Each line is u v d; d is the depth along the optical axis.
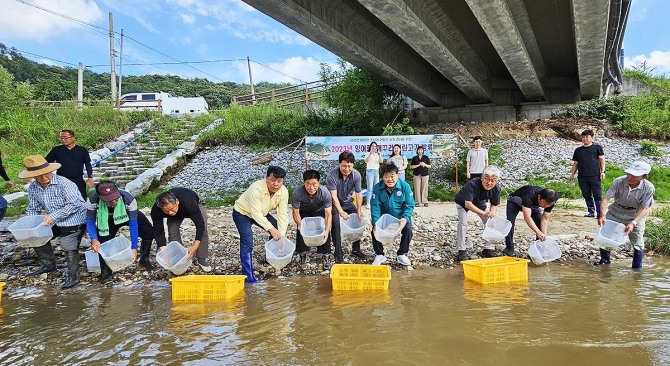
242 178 12.80
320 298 4.23
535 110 18.53
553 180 11.70
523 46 11.95
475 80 15.45
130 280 5.06
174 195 4.67
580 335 3.23
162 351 3.11
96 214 4.82
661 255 5.81
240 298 4.30
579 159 7.91
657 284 4.54
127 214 4.88
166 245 4.96
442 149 10.57
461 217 5.57
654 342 3.09
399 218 5.35
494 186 5.41
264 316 3.77
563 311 3.75
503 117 18.80
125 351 3.13
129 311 4.01
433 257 5.72
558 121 16.52
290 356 2.97
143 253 5.47
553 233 6.90
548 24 12.62
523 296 4.19
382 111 17.02
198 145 15.88
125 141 15.85
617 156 13.56
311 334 3.34
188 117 19.44
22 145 15.70
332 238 5.67
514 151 14.33
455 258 5.70
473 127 16.84
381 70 13.59
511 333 3.29
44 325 3.70
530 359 2.86
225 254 5.98
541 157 13.55
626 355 2.90
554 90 18.70
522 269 4.75
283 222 4.93
